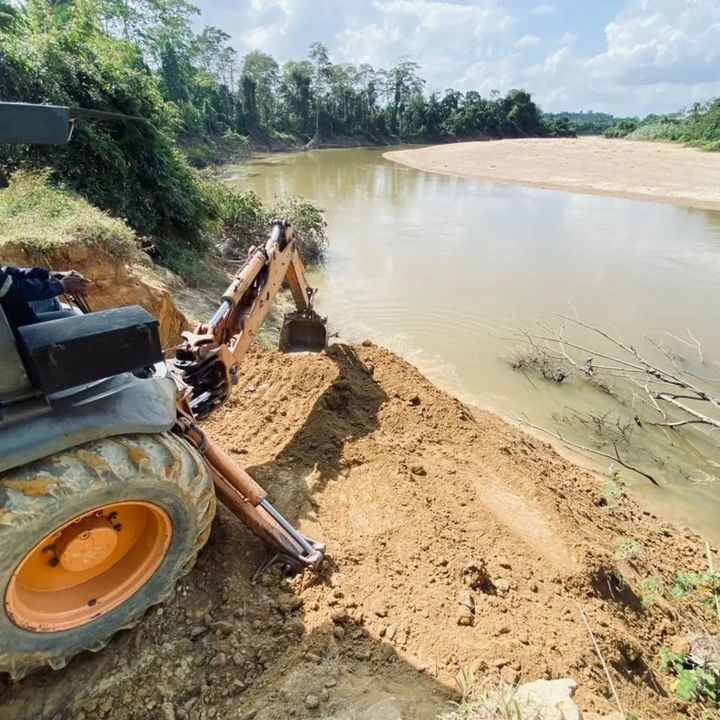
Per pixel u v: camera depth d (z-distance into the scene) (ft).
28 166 28.35
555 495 15.48
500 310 36.40
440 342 31.83
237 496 9.85
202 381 11.80
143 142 34.73
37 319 9.21
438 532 12.09
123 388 7.65
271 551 10.34
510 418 24.34
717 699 10.28
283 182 101.76
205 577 9.61
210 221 41.16
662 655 11.02
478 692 8.18
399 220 65.00
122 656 8.24
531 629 10.02
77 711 7.55
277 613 9.29
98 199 31.24
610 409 25.29
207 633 8.75
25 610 7.11
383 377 19.71
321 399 16.89
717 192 78.48
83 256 20.95
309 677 8.21
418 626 9.45
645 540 15.92
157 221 35.40
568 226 60.85
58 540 7.18
